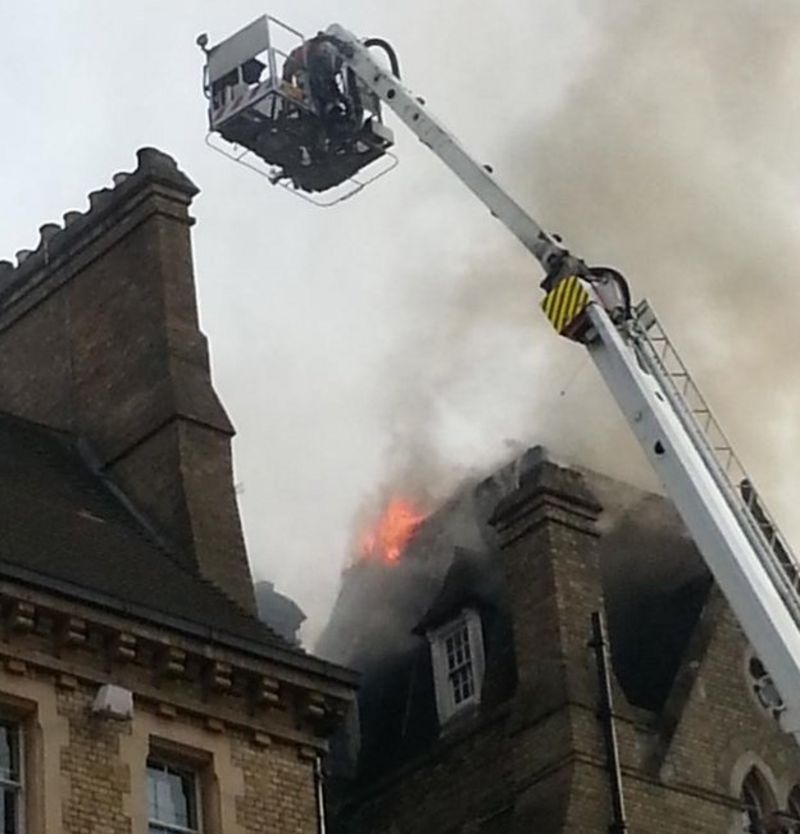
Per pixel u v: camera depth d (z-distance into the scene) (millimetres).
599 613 34906
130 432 31875
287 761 27859
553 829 32500
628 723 34062
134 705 26797
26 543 27828
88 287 33625
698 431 26875
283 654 28047
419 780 35594
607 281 27922
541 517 35250
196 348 32312
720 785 34500
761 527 26438
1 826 25484
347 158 32469
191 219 33469
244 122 32312
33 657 26203
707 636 35969
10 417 32406
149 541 30484
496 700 35250
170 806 26938
